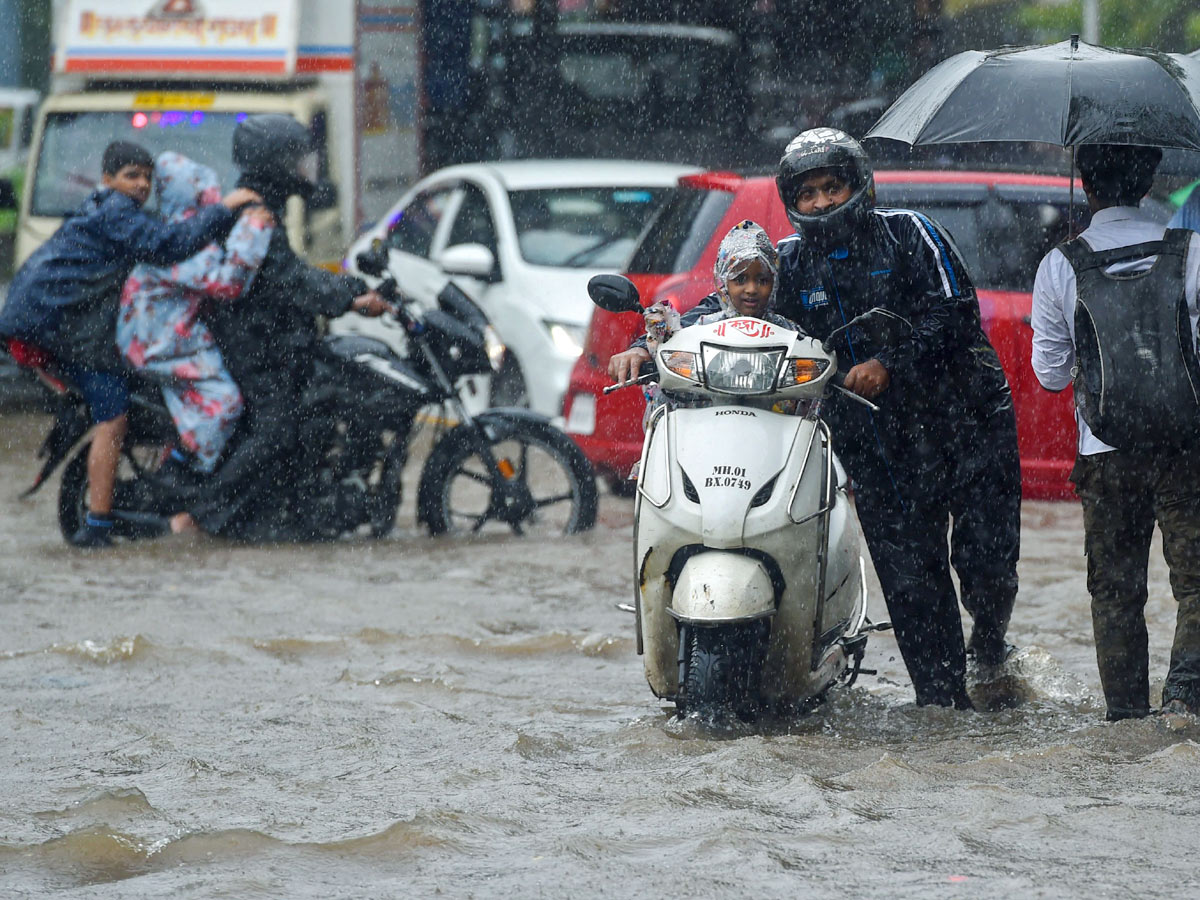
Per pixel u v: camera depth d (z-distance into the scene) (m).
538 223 49.53
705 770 16.34
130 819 15.09
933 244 18.38
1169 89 18.33
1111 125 17.92
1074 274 17.67
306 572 31.75
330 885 13.12
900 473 19.23
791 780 15.73
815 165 18.02
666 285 36.75
